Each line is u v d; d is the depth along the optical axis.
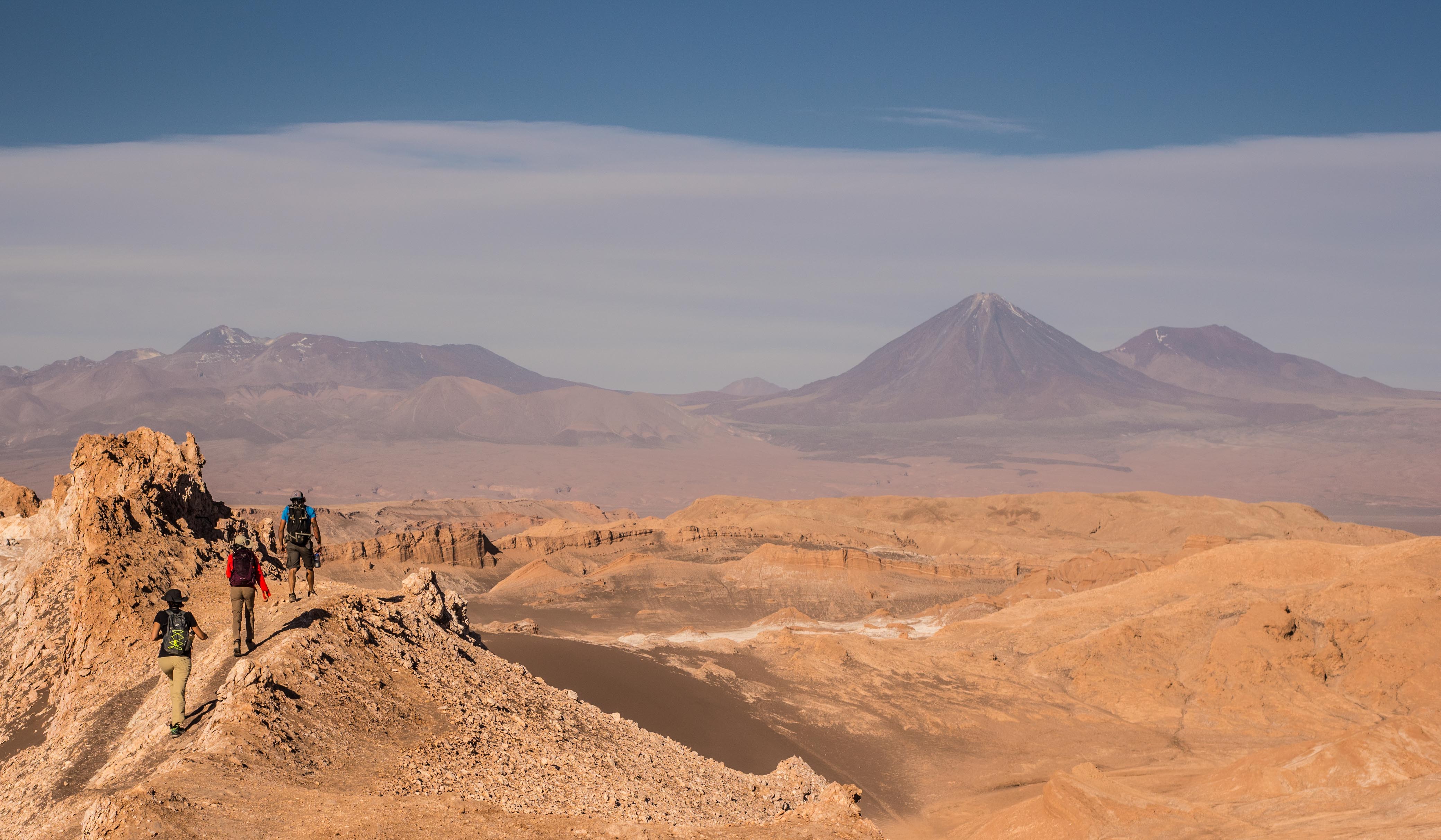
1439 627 108.06
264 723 20.36
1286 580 132.12
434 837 17.94
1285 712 101.81
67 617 30.78
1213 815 57.50
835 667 110.44
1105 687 110.06
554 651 90.50
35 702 28.81
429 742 22.67
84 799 19.56
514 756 23.66
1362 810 53.91
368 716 22.80
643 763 28.30
